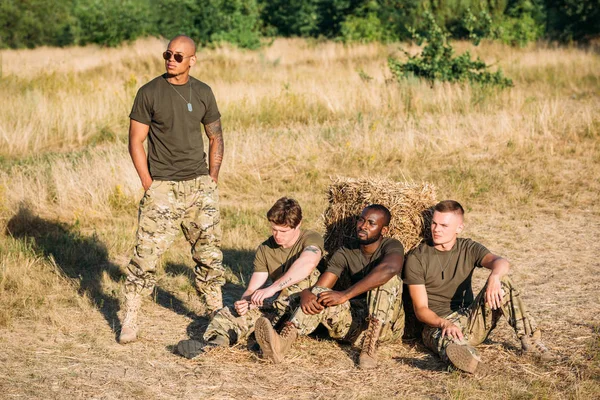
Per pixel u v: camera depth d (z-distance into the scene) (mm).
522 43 26516
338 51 26812
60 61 25281
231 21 28672
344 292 4648
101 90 16875
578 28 28422
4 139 12938
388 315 4672
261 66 22406
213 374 4523
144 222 4996
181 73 4961
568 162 10797
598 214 8742
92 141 13586
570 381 4367
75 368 4613
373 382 4402
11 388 4270
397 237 5172
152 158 5039
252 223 8445
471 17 18500
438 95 15195
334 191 5648
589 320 5406
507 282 4684
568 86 18438
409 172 10438
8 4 43656
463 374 4465
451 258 4898
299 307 4762
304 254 5000
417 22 29859
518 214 8766
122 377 4477
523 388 4254
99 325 5465
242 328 4945
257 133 12852
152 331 5375
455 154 11344
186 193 5074
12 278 6309
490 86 16250
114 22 34750
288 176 10617
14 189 9297
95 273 6805
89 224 8586
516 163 10805
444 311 4941
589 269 6828
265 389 4305
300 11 37469
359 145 11609
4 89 17156
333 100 15516
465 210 8938
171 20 33312
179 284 6488
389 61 17703
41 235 8016
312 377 4484
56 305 5863
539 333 4742
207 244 5250
